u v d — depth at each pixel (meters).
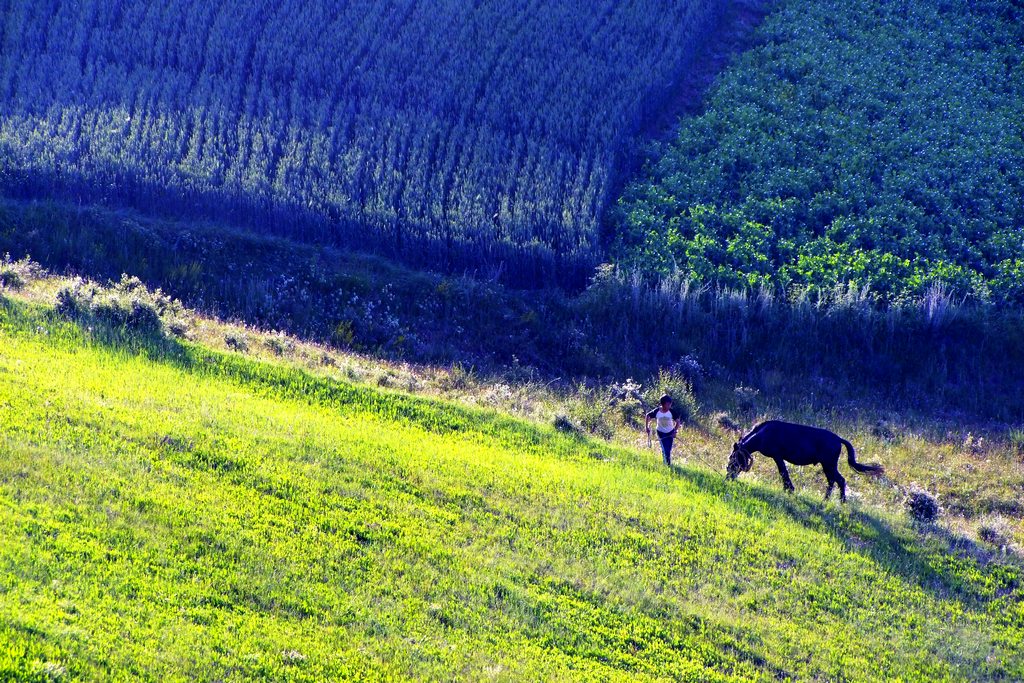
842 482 79.81
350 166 132.75
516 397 99.94
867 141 148.62
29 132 132.25
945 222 134.50
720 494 78.06
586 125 147.25
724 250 124.62
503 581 58.81
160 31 157.75
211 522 57.97
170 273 115.19
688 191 135.38
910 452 99.12
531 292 121.06
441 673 49.41
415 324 114.56
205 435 69.06
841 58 167.25
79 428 66.00
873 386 112.12
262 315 111.69
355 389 86.31
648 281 120.69
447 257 123.69
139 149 130.88
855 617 63.00
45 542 51.81
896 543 73.81
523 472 75.12
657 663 54.62
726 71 163.50
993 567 72.31
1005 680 59.31
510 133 144.38
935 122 153.88
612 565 63.69
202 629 48.19
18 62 149.12
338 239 125.38
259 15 163.00
